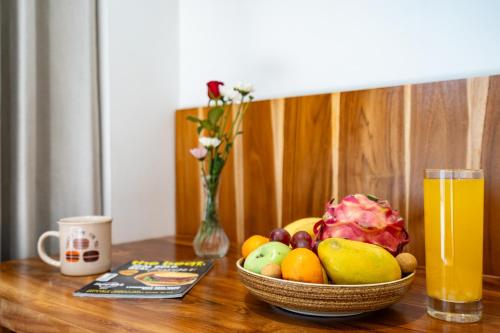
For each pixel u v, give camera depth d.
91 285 0.80
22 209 1.07
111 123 1.21
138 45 1.29
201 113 1.32
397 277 0.63
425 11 0.99
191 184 1.36
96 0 1.23
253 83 1.27
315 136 1.11
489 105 0.88
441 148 0.93
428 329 0.60
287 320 0.64
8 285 0.82
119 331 0.59
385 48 1.04
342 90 1.11
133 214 1.28
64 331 0.63
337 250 0.62
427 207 0.66
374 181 1.02
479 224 0.63
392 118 0.99
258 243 0.80
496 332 0.58
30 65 1.08
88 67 1.17
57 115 1.16
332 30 1.12
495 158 0.87
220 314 0.66
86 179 1.17
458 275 0.62
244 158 1.24
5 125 1.12
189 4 1.41
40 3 1.14
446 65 0.97
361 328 0.60
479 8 0.93
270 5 1.23
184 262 0.99
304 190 1.13
